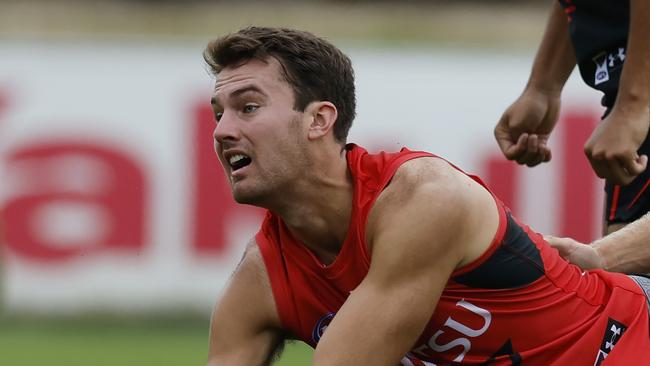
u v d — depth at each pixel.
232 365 11.62
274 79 10.76
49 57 31.86
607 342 11.38
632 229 12.59
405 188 10.70
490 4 44.44
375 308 10.53
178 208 31.92
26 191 31.56
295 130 10.76
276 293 11.41
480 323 11.05
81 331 31.42
